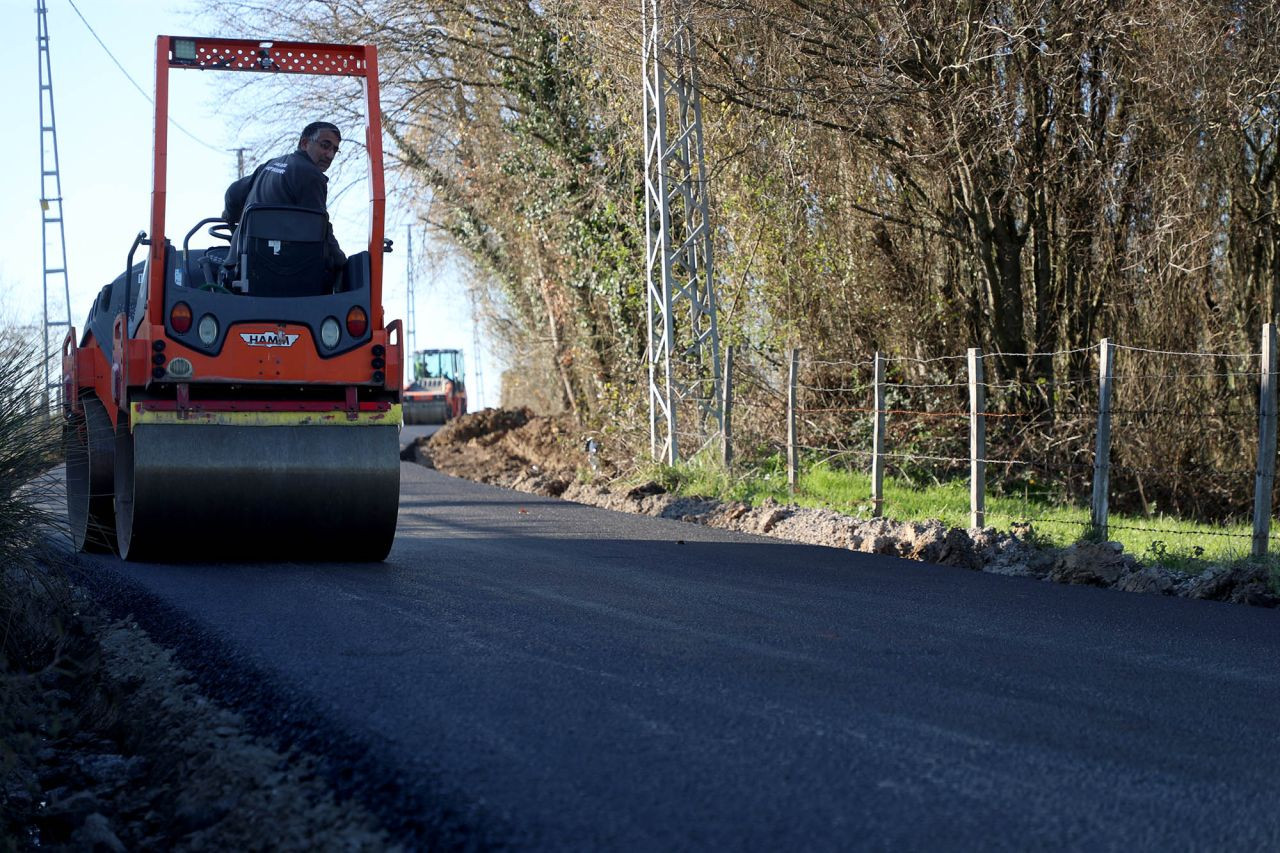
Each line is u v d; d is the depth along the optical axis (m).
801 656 6.44
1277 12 16.70
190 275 10.04
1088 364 20.00
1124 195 18.81
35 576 7.44
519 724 5.00
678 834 3.82
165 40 9.66
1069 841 3.82
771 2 18.52
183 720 5.59
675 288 19.84
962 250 20.62
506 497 17.61
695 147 20.98
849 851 3.70
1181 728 5.21
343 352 9.79
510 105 27.14
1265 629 7.80
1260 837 3.92
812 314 22.20
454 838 3.85
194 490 9.39
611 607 7.89
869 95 17.92
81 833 4.63
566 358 30.23
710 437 18.41
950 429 20.64
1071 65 18.19
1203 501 19.58
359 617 7.36
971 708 5.40
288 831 4.14
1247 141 18.86
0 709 5.64
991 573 10.31
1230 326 19.83
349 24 27.19
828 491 17.44
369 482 9.73
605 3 20.80
